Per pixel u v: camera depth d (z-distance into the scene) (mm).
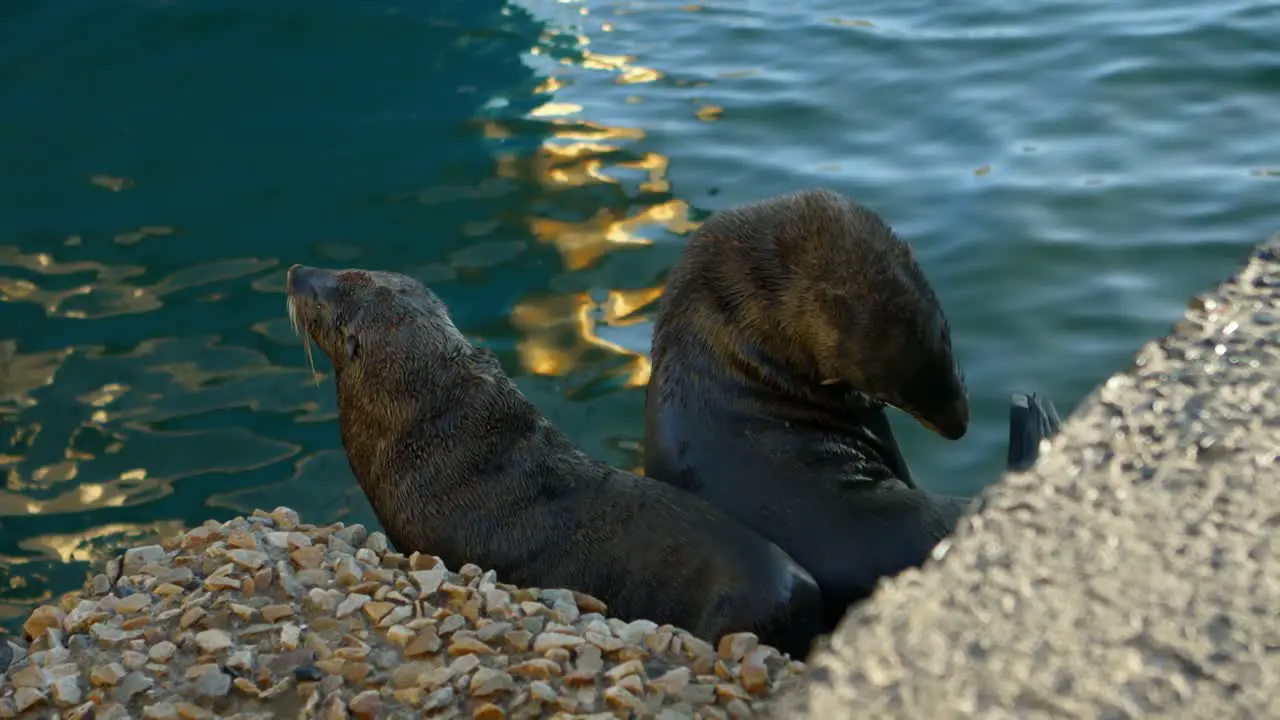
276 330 7312
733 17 10805
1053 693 1850
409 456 4867
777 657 3562
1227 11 9836
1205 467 2213
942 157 8320
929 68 9539
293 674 3576
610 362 6734
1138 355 2545
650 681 3424
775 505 4613
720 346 4949
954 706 1853
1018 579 2047
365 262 7812
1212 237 7113
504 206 8289
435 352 4938
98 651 3760
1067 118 8617
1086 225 7336
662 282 7387
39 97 10023
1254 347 2494
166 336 7293
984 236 7336
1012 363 6312
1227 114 8414
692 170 8508
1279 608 1931
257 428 6547
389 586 3996
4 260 8055
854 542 4426
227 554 4156
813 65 9805
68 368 7043
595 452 6066
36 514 6023
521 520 4652
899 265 4730
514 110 9492
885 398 4809
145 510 6027
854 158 8438
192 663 3666
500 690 3418
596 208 8180
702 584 4270
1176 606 1958
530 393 6512
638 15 10961
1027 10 10344
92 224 8430
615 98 9562
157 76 10227
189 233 8281
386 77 10062
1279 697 1802
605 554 4469
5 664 3775
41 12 11039
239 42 10609
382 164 8922
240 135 9398
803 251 4797
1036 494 2221
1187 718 1791
